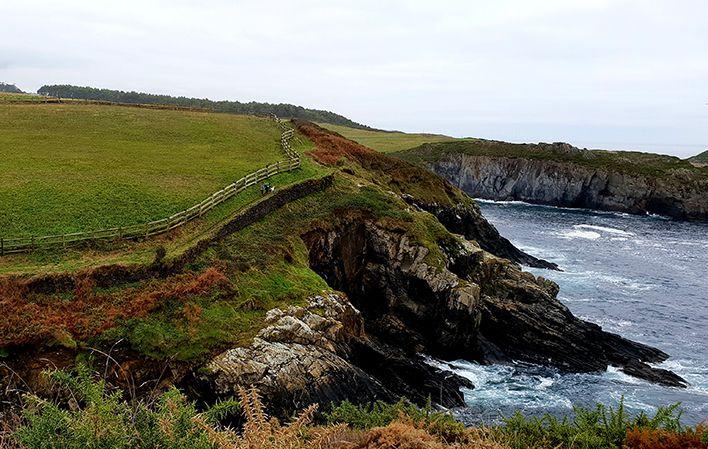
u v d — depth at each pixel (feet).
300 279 93.86
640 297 161.07
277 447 22.02
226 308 77.56
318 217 118.01
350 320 93.61
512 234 265.13
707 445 28.99
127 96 613.52
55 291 71.92
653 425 33.24
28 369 61.05
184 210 104.22
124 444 19.38
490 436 31.94
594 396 96.99
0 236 84.69
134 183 118.11
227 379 66.33
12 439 22.16
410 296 115.75
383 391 80.69
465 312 108.17
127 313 70.33
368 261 122.72
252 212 108.27
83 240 85.76
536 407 91.30
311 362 73.82
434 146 456.86
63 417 19.62
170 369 66.18
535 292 126.52
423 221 132.98
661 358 116.37
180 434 20.26
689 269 197.77
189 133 195.11
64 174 119.85
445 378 95.96
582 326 119.65
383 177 203.72
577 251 226.58
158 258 80.79
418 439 28.40
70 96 578.25
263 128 229.04
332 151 200.64
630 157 412.57
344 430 30.42
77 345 64.28
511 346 115.34
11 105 214.69
